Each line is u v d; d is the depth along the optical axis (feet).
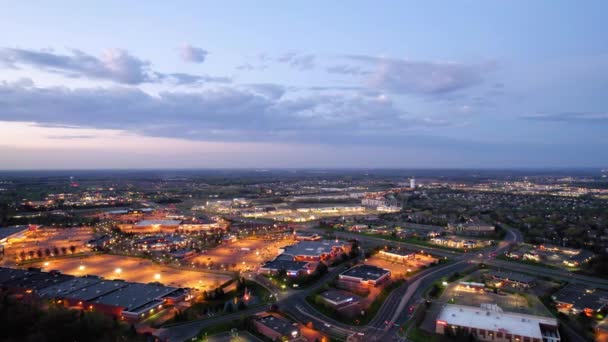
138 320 596.70
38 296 650.43
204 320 599.16
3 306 538.47
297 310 643.86
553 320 581.12
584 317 611.88
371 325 589.73
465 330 557.74
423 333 563.07
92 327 524.11
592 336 555.28
